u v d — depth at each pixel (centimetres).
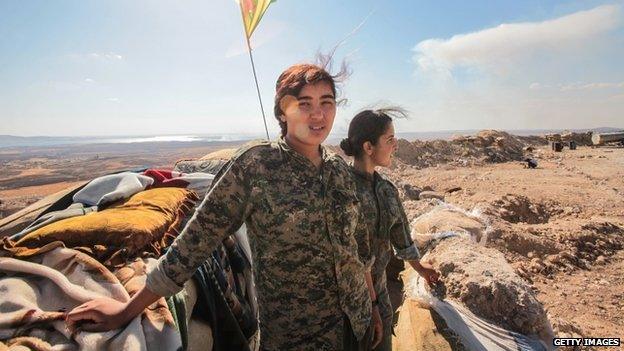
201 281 195
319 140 153
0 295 140
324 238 152
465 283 267
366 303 175
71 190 279
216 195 145
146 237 191
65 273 159
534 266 534
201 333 185
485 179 1441
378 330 215
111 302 143
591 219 811
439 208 511
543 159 2212
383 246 240
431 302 266
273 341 165
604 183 1310
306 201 147
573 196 1078
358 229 191
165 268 141
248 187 145
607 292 480
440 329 241
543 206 956
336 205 155
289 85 150
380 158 233
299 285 154
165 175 321
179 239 145
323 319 161
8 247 167
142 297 141
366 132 228
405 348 241
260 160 146
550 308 441
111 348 132
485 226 552
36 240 172
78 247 171
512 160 2222
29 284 150
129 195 246
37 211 261
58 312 141
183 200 266
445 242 363
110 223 185
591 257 602
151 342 141
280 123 165
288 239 148
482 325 241
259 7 273
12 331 128
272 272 155
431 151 2144
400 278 396
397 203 242
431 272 284
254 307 261
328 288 158
